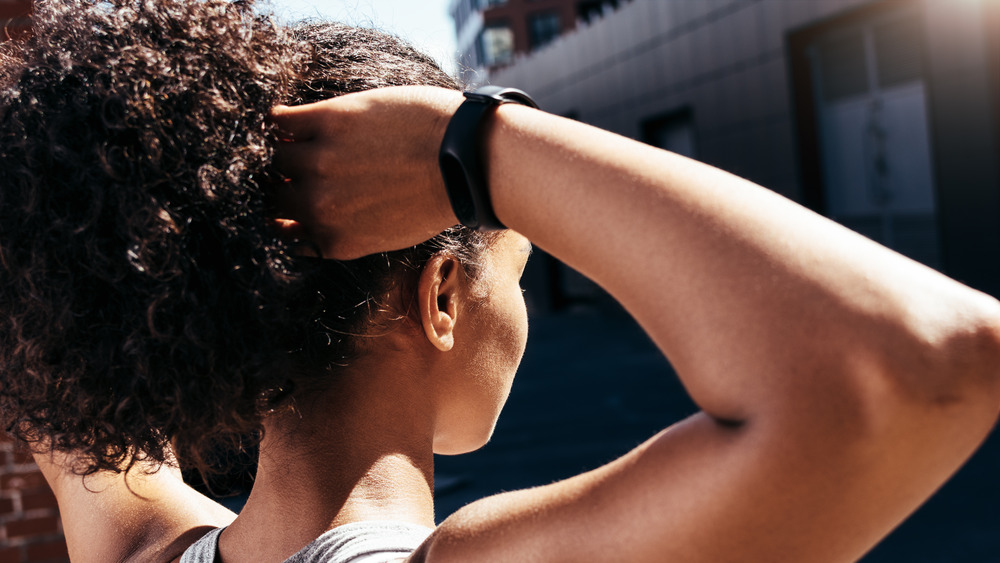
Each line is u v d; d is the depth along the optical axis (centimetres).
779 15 1316
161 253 50
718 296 43
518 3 3509
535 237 49
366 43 65
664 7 1573
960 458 43
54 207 51
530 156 49
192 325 51
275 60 57
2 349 58
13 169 52
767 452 42
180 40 53
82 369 54
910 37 1132
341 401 63
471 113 50
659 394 982
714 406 44
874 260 43
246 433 60
